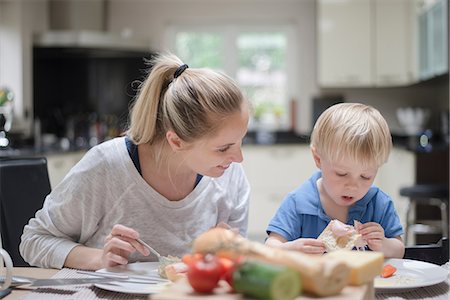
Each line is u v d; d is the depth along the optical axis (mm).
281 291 719
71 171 1442
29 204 1735
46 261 1333
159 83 1353
